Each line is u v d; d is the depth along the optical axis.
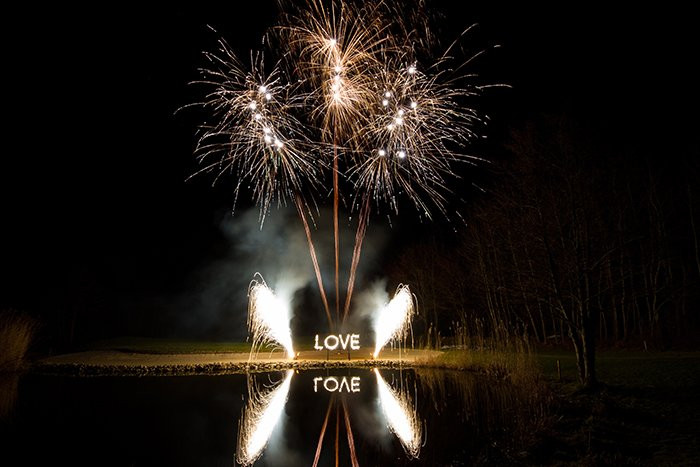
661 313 31.53
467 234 35.16
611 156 24.31
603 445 9.72
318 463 11.01
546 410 12.97
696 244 28.53
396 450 11.70
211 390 19.59
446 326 42.75
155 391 19.33
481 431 12.84
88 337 39.34
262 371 24.52
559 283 16.34
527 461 9.55
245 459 11.36
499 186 26.94
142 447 12.21
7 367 23.47
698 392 14.07
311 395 18.58
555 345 31.84
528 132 17.77
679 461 8.70
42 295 37.78
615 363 20.23
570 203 16.27
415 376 22.62
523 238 18.56
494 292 32.16
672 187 29.45
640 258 29.19
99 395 18.56
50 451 11.83
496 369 21.28
